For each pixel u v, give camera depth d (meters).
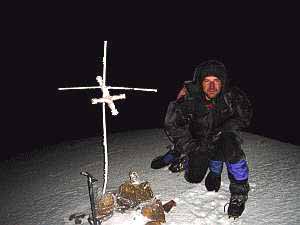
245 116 3.62
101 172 4.74
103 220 3.53
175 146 3.99
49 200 4.18
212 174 4.08
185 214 3.75
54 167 5.02
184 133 3.84
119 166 4.86
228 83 3.60
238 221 3.62
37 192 4.38
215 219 3.67
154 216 3.53
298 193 4.07
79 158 5.24
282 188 4.18
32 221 3.81
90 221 3.57
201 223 3.61
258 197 4.02
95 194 4.19
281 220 3.62
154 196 3.74
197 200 3.97
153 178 4.48
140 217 3.51
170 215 3.73
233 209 3.67
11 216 3.92
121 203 3.61
